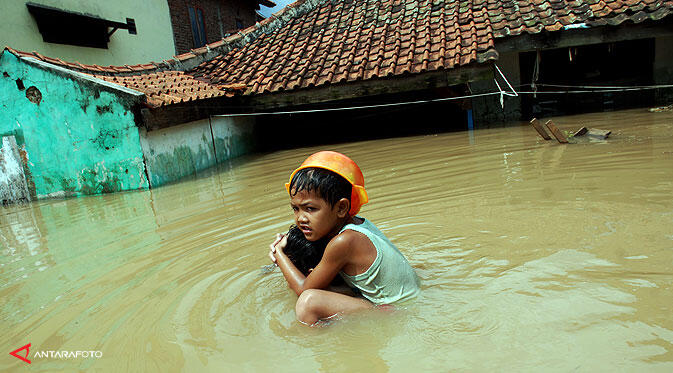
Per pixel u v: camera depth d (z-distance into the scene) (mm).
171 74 11625
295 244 3172
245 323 2738
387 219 4578
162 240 4801
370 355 2287
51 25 12344
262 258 3848
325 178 2656
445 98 10531
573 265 3008
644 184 4684
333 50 11914
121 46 14820
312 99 10859
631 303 2461
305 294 2660
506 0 11602
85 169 8797
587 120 9820
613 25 9805
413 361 2197
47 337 2846
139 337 2695
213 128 10750
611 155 6160
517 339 2264
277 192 6652
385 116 12844
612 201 4273
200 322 2801
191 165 9805
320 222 2695
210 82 11984
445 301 2729
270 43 13258
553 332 2281
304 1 14062
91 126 8531
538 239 3564
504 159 6844
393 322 2559
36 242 5535
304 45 12438
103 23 13453
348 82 10508
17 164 9039
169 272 3771
